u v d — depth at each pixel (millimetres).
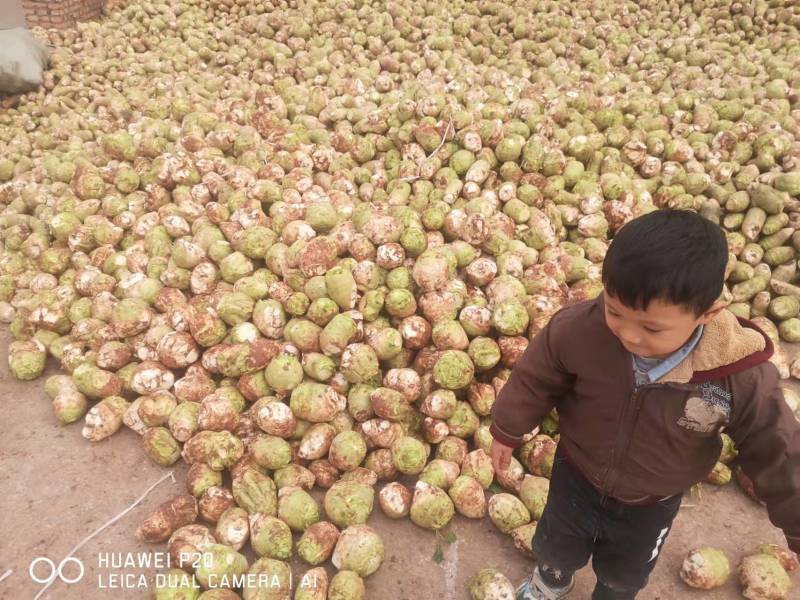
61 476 3480
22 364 4074
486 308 3680
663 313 1487
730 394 1693
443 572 3010
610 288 1538
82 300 4316
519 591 2822
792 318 4469
